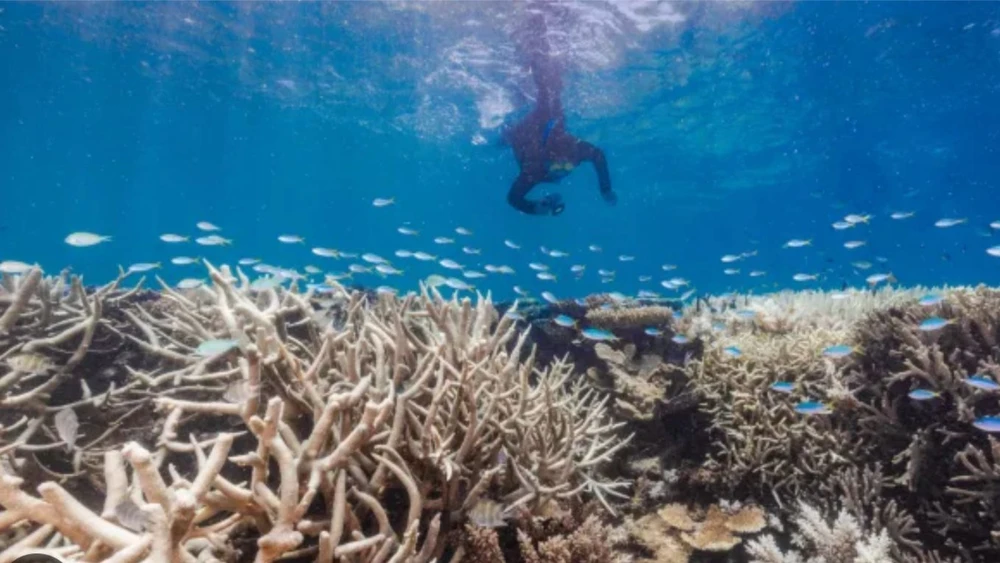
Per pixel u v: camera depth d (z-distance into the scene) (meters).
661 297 11.09
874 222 56.94
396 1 18.06
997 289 5.68
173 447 2.81
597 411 5.11
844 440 5.02
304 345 4.55
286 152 45.38
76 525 1.89
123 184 66.88
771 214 62.44
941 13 17.92
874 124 29.45
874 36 19.42
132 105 33.41
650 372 6.89
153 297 7.18
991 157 36.69
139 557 1.79
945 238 61.66
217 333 4.99
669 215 65.19
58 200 81.31
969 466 4.10
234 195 75.25
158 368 5.07
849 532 3.99
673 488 5.48
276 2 19.19
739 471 5.27
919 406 4.81
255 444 4.16
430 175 50.50
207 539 2.61
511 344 7.96
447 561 3.27
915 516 4.49
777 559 4.11
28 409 4.29
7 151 48.66
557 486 3.73
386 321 5.16
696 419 6.12
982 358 4.80
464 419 3.60
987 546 3.99
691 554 4.57
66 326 5.29
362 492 2.91
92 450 4.14
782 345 6.27
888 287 9.64
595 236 95.56
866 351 5.54
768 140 32.03
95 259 65.25
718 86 23.52
